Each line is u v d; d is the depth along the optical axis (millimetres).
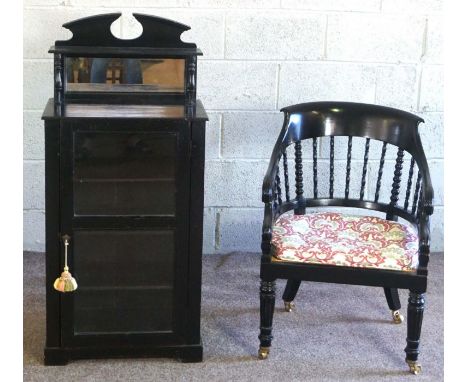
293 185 3445
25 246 3434
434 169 3498
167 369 2588
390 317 3006
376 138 2840
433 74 3387
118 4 3203
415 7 3309
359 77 3361
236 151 3395
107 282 2566
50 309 2557
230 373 2574
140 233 2541
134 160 2480
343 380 2551
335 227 2703
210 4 3234
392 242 2598
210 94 3326
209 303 3070
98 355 2613
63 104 2615
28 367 2572
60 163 2451
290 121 2781
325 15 3283
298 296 3160
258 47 3293
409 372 2613
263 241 2549
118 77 2686
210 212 3459
